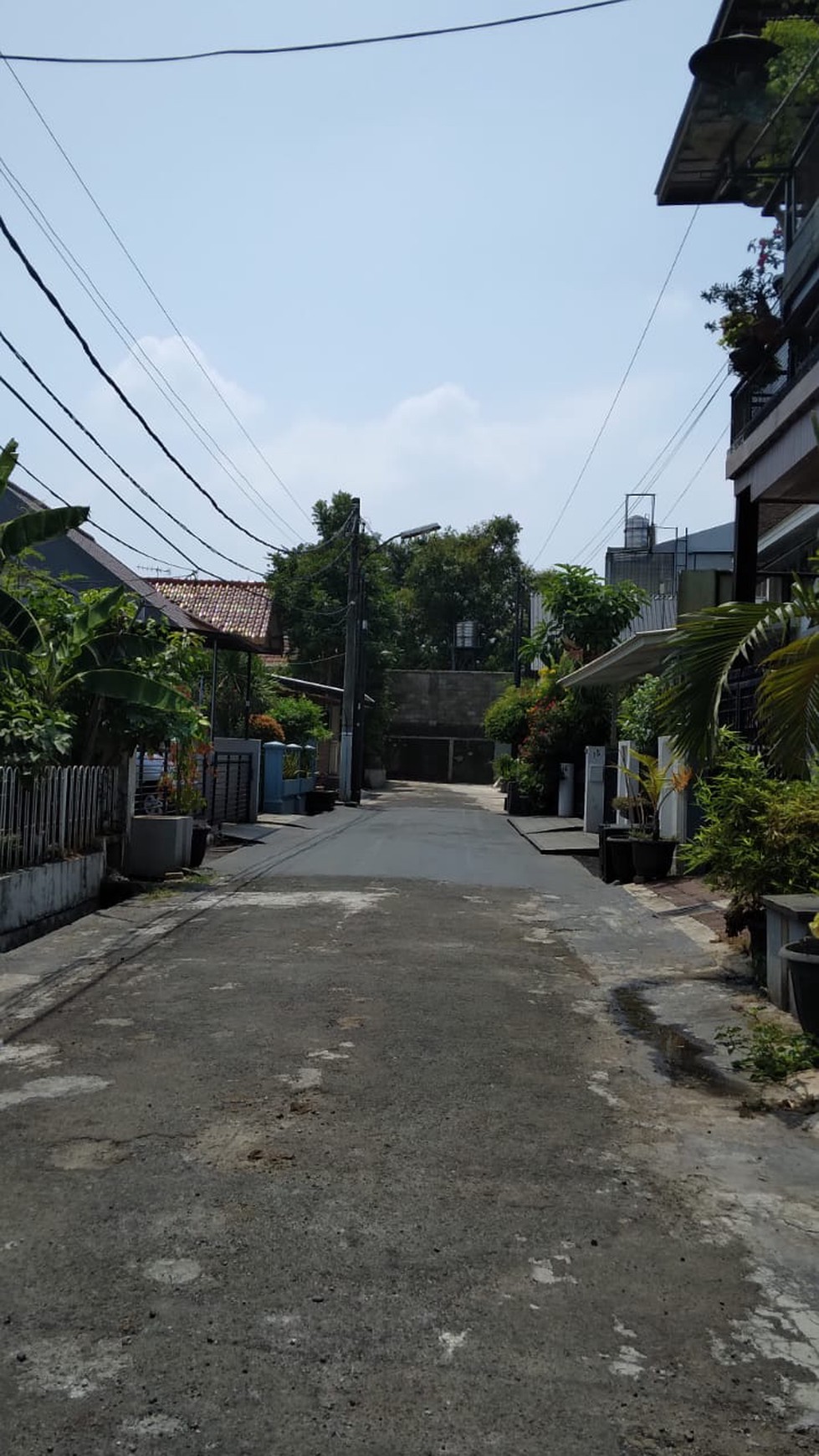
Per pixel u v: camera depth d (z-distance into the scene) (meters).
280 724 31.45
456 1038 6.58
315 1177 4.39
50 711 10.69
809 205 11.67
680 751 8.11
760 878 7.98
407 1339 3.22
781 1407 2.94
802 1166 4.68
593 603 27.70
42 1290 3.45
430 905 11.95
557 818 25.95
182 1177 4.37
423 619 60.69
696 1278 3.66
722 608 7.88
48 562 19.03
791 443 11.12
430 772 53.47
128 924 10.45
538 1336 3.27
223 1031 6.58
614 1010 7.46
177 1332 3.22
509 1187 4.37
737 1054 6.37
